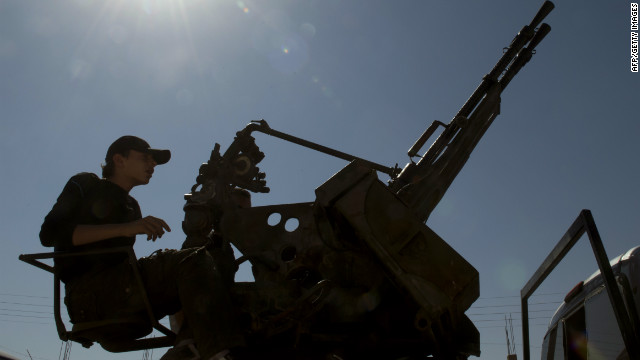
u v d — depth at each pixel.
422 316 2.69
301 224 3.33
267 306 2.97
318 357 2.83
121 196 3.10
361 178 2.84
